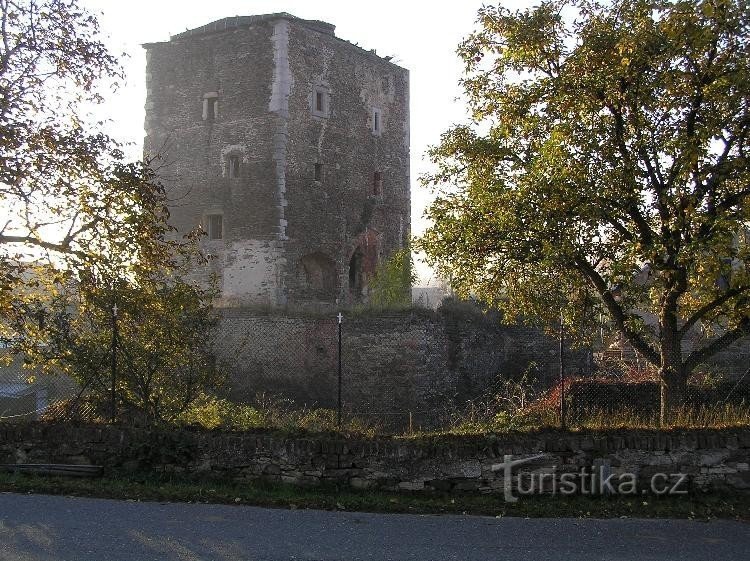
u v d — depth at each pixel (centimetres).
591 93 1063
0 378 1634
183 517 809
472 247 1175
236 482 958
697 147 974
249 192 2856
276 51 2831
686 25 947
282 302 2792
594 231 1130
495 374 2733
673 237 1046
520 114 1150
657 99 1043
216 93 2938
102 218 1330
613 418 1103
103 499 880
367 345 2358
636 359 2114
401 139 3434
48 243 1355
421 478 933
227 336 2470
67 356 1227
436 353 2431
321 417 1467
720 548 737
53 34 1375
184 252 1419
